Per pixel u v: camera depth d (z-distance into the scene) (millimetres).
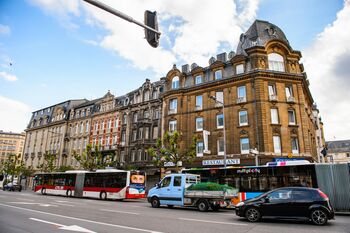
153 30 6875
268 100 27219
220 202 14539
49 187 32031
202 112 31422
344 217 13242
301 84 28297
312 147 31578
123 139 40781
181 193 16141
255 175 17125
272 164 17406
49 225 8844
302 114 27344
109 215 11781
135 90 42344
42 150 57438
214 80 30922
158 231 7980
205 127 30688
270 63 28875
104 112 45375
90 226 8727
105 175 26281
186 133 32031
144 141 36500
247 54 29672
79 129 50125
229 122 28859
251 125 27156
